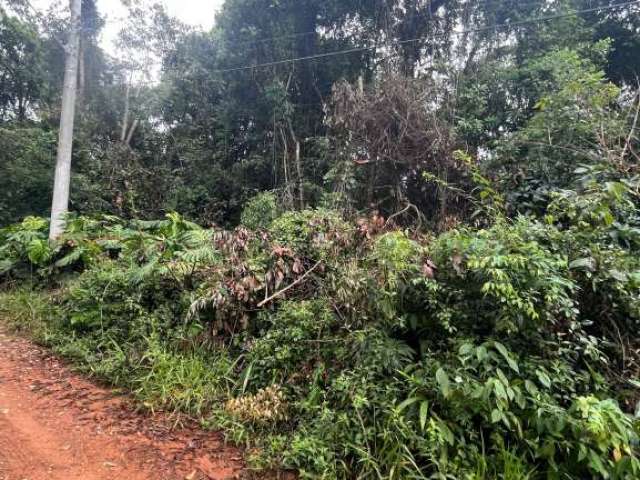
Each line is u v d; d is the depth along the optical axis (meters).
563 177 5.07
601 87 5.19
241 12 10.66
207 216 10.66
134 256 5.13
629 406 2.35
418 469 2.12
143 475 2.37
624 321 2.71
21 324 5.02
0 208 10.95
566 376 2.31
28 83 13.80
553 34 8.62
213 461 2.53
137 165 11.68
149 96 14.48
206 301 3.62
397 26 9.62
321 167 9.27
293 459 2.42
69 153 8.70
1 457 2.44
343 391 2.68
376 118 7.14
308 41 10.55
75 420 2.94
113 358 3.72
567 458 2.10
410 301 2.98
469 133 7.68
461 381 2.22
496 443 2.20
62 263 6.14
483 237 2.97
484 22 9.46
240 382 3.24
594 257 2.76
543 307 2.43
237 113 11.39
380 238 3.19
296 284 3.72
